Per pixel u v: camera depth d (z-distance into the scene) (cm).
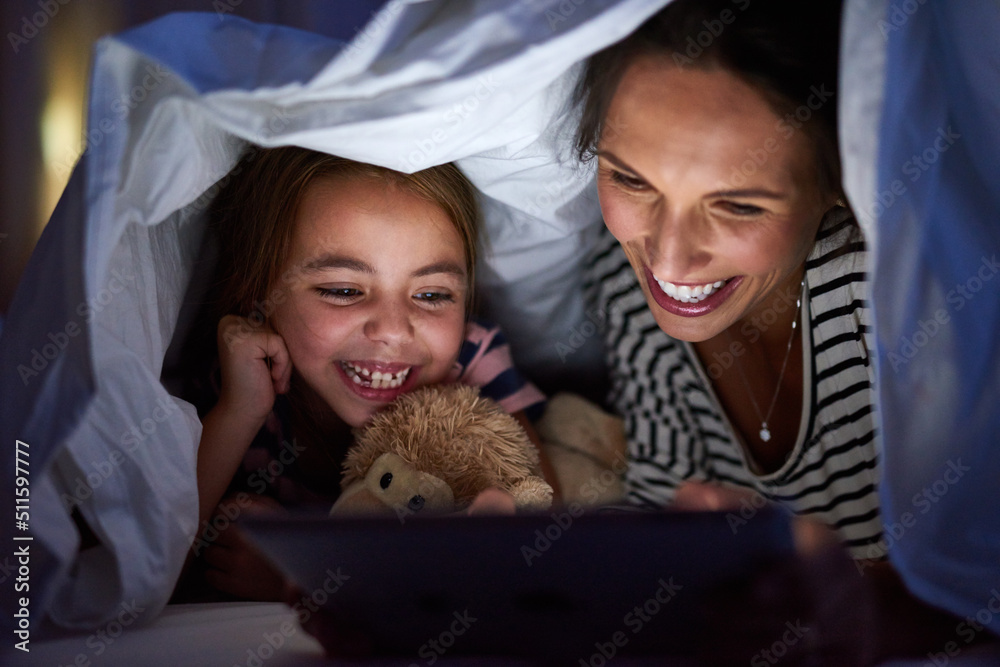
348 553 68
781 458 122
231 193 116
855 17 71
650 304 107
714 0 84
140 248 92
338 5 111
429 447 99
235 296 118
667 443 130
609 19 75
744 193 87
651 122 87
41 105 186
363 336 109
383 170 109
